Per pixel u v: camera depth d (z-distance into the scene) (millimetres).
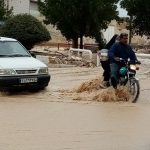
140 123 12953
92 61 35031
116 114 14266
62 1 44562
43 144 10414
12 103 16062
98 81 18688
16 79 18078
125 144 10570
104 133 11625
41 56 34406
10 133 11406
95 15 44000
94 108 15312
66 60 35031
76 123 12805
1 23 43094
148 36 55969
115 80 17328
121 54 17406
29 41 36562
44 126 12305
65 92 18812
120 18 51812
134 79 16891
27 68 18359
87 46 54250
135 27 54281
